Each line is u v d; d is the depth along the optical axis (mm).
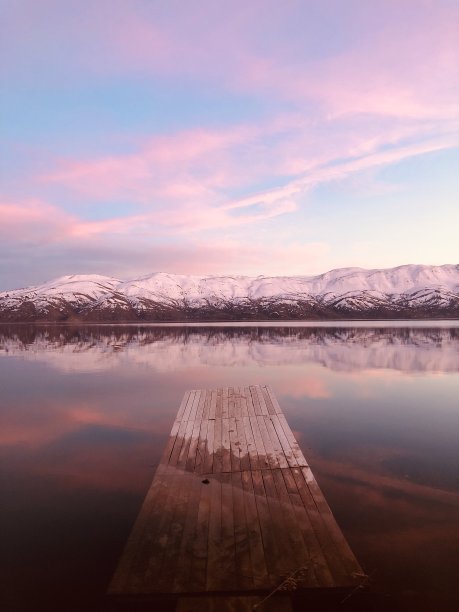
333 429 15844
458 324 103062
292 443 13211
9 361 36312
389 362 33250
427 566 7418
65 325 118500
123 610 6512
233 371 29656
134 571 6969
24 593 6953
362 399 20734
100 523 9148
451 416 17609
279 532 8109
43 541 8453
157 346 49094
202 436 14047
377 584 6953
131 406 19672
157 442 14578
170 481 10562
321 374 28031
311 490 9984
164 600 6492
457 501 9898
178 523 8469
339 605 6547
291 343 50969
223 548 7582
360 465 12250
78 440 14852
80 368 31766
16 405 20047
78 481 11359
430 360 34250
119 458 13070
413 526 8750
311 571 6938
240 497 9625
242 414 16453
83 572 7453
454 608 6457
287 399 20781
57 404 20188
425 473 11609
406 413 18109
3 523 9164
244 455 12289
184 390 23188
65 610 6562
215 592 6504
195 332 76062
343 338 57906
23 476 11719
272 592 6516
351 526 8758
